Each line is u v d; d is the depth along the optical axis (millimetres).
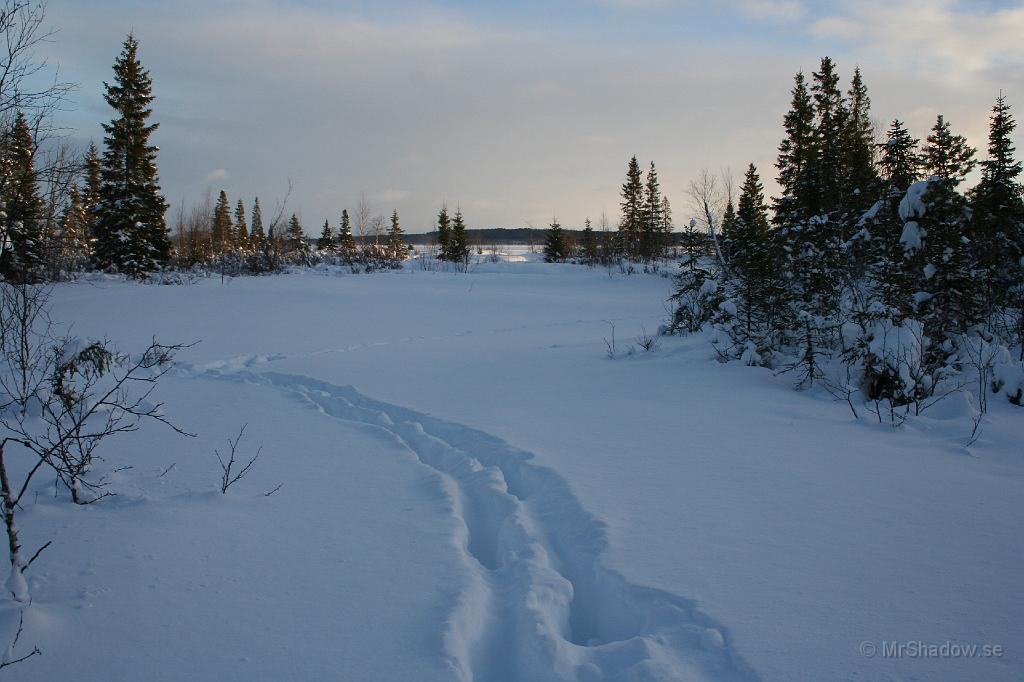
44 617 3102
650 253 53875
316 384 9672
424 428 7281
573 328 17266
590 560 3898
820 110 30578
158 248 33281
